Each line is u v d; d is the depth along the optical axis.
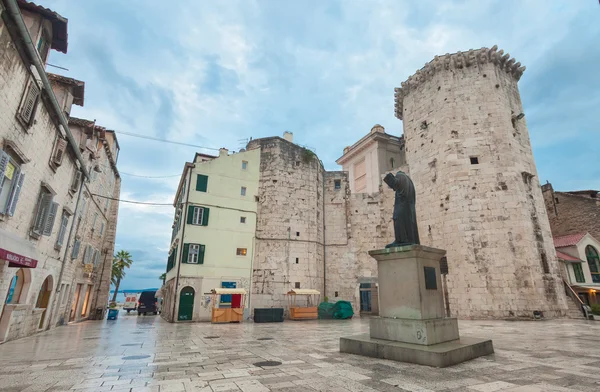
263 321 21.81
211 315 23.31
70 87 16.42
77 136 19.19
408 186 9.30
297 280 26.52
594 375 5.91
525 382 5.45
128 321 24.59
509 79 27.27
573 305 21.77
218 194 26.03
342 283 28.36
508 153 23.70
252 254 25.97
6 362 7.93
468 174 24.06
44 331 16.03
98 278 29.59
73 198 18.61
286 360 7.79
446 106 26.20
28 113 11.32
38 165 12.96
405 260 8.27
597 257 27.56
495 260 21.83
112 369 6.98
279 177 28.31
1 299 11.38
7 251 9.76
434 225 25.19
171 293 24.58
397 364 6.98
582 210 30.44
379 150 36.66
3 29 9.31
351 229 29.64
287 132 32.38
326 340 11.85
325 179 31.50
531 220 22.55
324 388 5.27
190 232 24.23
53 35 13.41
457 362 6.95
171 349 9.94
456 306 22.47
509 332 13.52
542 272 21.31
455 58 26.78
